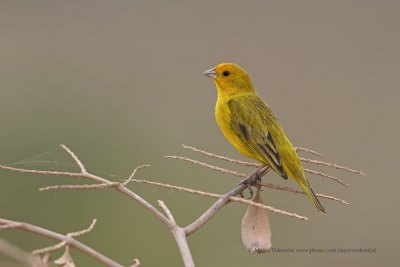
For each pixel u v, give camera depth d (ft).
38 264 10.11
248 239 17.46
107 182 14.75
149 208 14.70
